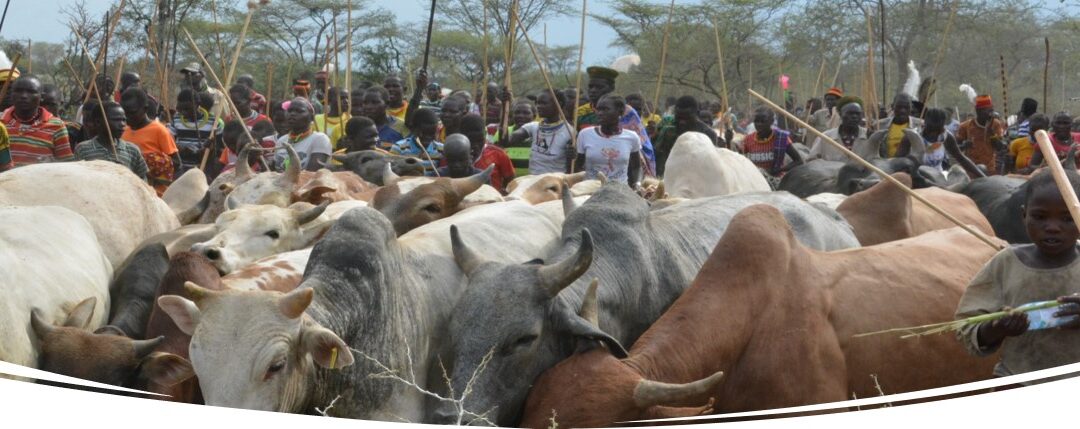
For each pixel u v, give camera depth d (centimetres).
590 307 453
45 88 1003
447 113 1073
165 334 484
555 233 575
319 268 437
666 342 444
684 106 1066
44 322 471
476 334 437
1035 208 417
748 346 461
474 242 525
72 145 995
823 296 478
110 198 648
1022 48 2936
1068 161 755
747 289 462
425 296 482
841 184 911
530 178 746
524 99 1630
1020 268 426
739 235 471
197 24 1816
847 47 2773
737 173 866
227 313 389
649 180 870
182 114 1121
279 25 2333
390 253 459
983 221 750
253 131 1064
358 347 436
